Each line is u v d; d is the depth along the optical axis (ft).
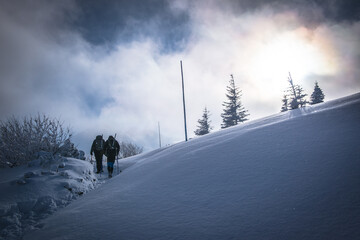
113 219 9.20
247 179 9.82
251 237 6.09
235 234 6.38
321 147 10.50
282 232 6.01
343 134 11.10
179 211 8.67
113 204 11.20
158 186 12.26
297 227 6.07
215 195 9.25
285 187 8.24
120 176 19.42
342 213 6.14
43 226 10.24
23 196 13.82
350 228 5.54
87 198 14.24
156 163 18.84
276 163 10.44
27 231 10.05
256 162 11.27
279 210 7.03
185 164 14.61
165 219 8.25
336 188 7.25
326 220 6.05
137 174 17.31
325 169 8.55
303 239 5.57
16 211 12.41
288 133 13.93
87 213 10.64
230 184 9.85
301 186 7.97
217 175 11.22
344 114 13.92
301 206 6.92
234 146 14.92
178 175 13.00
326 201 6.80
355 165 8.16
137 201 10.85
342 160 8.77
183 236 6.81
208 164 13.19
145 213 9.19
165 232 7.27
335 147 10.02
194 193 10.03
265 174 9.74
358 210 6.07
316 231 5.74
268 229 6.27
